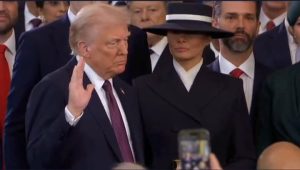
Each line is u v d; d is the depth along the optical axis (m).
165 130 7.72
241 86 8.00
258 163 6.23
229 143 7.85
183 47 7.79
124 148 7.34
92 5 7.34
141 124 7.76
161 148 7.73
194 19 7.92
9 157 8.07
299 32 8.68
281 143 6.34
